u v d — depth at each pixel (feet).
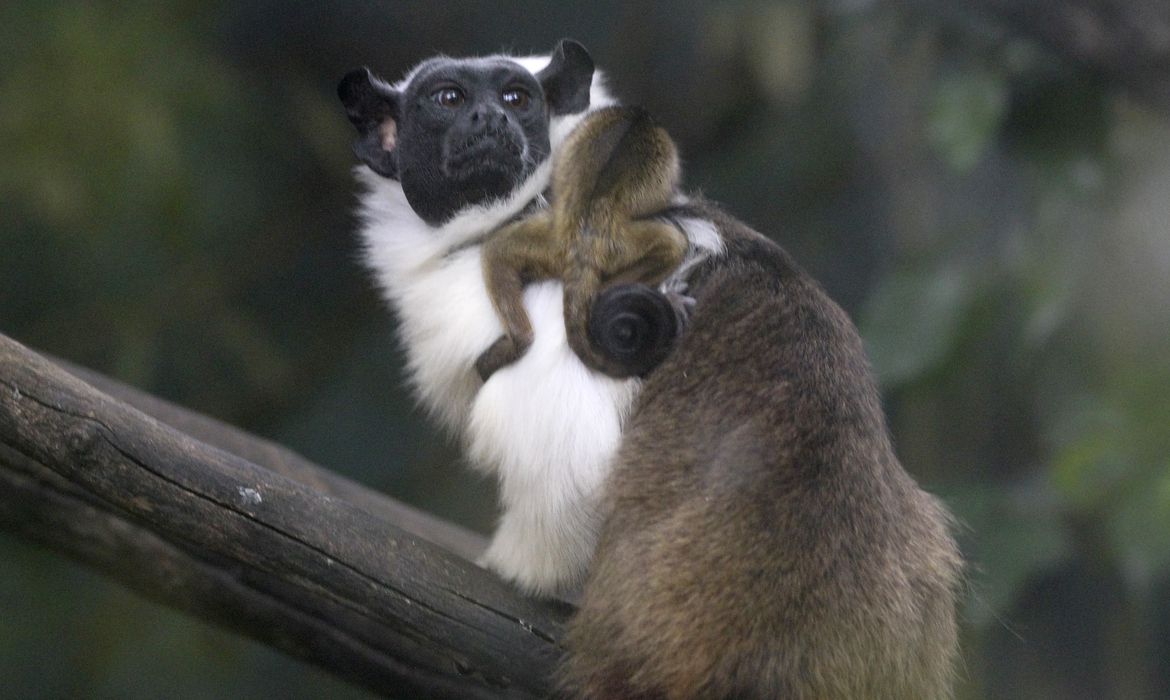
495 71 27.12
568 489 24.38
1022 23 38.01
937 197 51.88
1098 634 46.01
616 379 24.61
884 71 54.39
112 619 50.57
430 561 25.02
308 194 59.31
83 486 23.21
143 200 51.26
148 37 52.31
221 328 56.08
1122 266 43.09
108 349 55.01
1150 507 38.09
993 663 46.26
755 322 24.59
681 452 23.88
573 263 24.62
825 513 23.43
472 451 25.58
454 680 30.58
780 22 55.42
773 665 22.95
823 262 57.62
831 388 24.31
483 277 25.41
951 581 25.23
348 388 58.70
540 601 25.48
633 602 23.50
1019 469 45.39
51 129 49.60
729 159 60.39
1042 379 45.01
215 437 32.35
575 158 25.21
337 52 59.11
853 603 23.24
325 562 24.43
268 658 51.88
